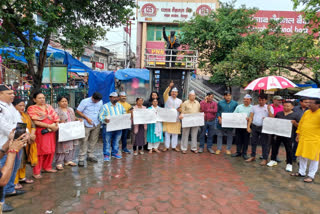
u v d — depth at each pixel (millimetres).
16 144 2094
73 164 5297
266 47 10547
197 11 21219
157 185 4254
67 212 3209
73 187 4066
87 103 5285
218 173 5027
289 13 19812
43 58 7027
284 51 9484
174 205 3492
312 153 4500
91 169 5074
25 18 5590
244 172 5152
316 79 10172
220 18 14078
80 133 5000
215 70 13914
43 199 3578
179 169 5211
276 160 5914
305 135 4621
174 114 6480
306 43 9086
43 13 5688
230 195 3914
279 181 4637
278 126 5324
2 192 2178
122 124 5801
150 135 6465
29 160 4098
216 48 14297
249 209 3439
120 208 3354
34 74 7008
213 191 4059
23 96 7008
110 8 7715
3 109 3158
